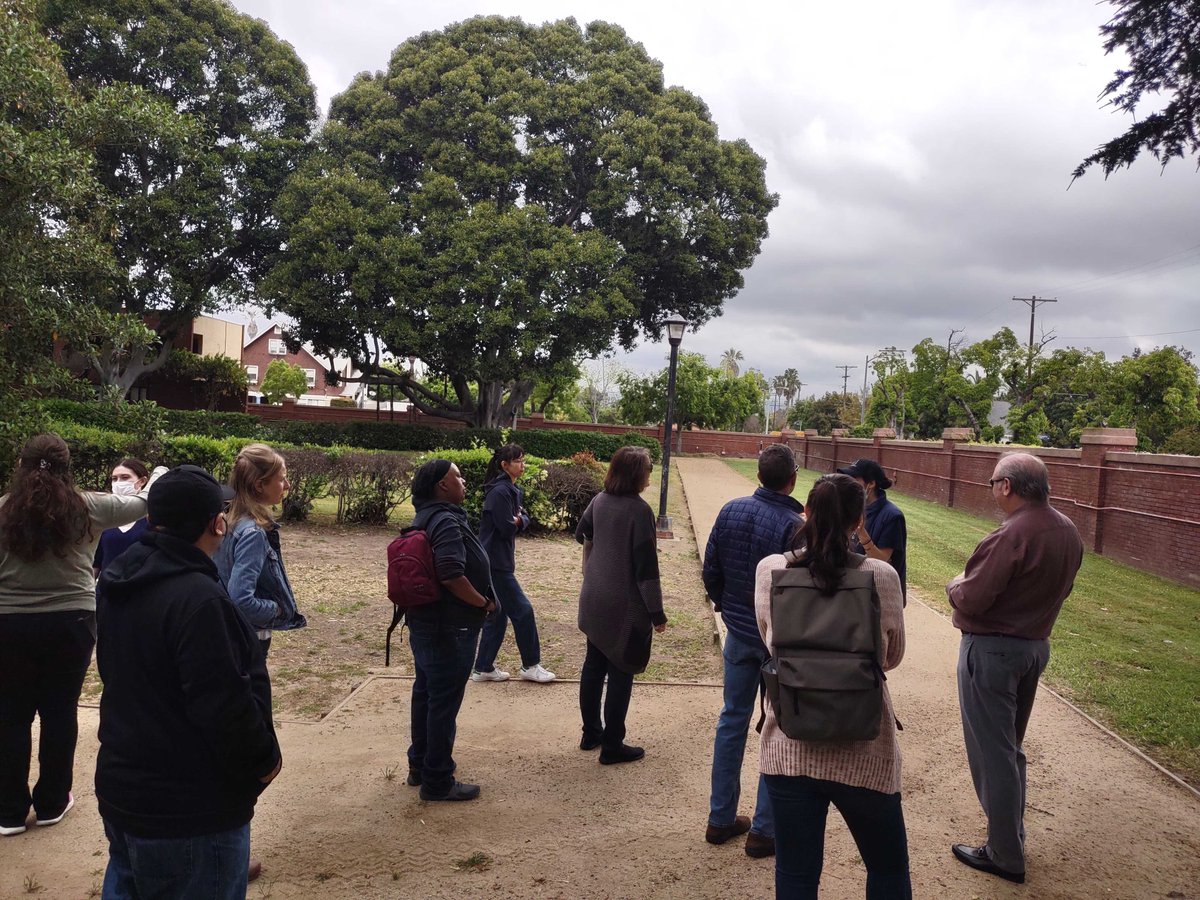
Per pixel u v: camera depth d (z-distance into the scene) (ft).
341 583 30.71
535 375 100.73
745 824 12.59
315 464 42.80
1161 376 132.05
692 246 112.78
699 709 18.20
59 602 11.53
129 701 7.03
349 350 107.76
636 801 13.57
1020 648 11.15
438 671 13.05
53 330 29.19
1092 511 47.50
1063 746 16.33
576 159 111.24
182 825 6.98
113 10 98.37
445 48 107.45
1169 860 11.94
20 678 11.55
